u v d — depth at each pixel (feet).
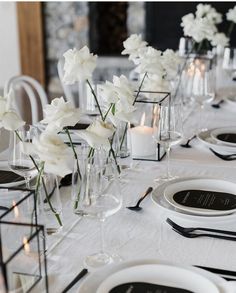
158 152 5.77
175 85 8.49
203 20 8.55
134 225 4.17
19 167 4.47
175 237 3.97
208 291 3.01
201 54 9.88
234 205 4.36
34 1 17.47
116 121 4.25
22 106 12.90
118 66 17.84
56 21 17.89
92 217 3.66
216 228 4.07
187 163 5.74
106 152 3.69
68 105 3.55
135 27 17.90
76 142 5.79
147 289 3.07
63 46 18.16
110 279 3.11
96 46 18.57
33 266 3.00
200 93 7.45
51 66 18.39
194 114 7.97
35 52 18.08
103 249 3.76
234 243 3.86
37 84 9.27
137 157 5.85
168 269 3.19
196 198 4.50
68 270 3.49
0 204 3.93
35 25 17.72
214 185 4.77
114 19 18.74
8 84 9.00
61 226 4.08
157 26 17.67
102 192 3.63
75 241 3.91
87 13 17.66
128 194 4.83
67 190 4.92
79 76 4.16
